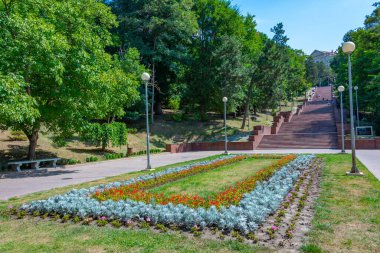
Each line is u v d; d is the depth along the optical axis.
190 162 17.89
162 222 5.76
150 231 5.41
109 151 25.72
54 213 6.75
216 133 34.16
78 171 15.72
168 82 37.97
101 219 6.11
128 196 7.87
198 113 36.97
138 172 14.12
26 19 13.36
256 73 34.50
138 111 34.53
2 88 11.77
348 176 10.38
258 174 11.05
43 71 14.07
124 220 5.99
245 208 6.30
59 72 14.51
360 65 35.38
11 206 7.41
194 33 37.28
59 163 19.62
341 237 4.74
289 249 4.36
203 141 32.59
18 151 20.28
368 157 16.97
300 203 6.73
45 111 15.66
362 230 5.05
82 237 5.18
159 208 6.32
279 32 35.34
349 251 4.21
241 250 4.36
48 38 13.83
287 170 11.72
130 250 4.51
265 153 22.66
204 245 4.62
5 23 13.49
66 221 6.24
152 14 33.31
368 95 32.19
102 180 11.76
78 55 15.15
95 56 16.98
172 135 33.25
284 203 6.81
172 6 32.75
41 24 14.12
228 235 5.07
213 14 37.00
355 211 6.13
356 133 29.50
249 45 41.25
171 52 33.88
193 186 9.75
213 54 33.09
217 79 33.06
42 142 23.22
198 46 37.09
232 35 35.19
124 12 34.00
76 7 17.72
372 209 6.25
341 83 44.66
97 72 16.33
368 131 30.27
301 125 35.09
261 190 8.05
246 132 34.56
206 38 37.03
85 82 15.13
